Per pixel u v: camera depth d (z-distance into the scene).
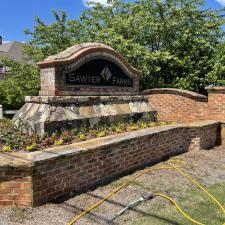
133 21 13.34
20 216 4.21
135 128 7.82
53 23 14.88
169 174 6.25
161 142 7.39
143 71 13.12
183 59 13.68
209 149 8.91
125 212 4.51
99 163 5.61
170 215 4.46
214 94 9.91
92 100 7.60
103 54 8.13
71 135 6.57
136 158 6.57
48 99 6.63
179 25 13.84
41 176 4.56
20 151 5.36
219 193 5.38
